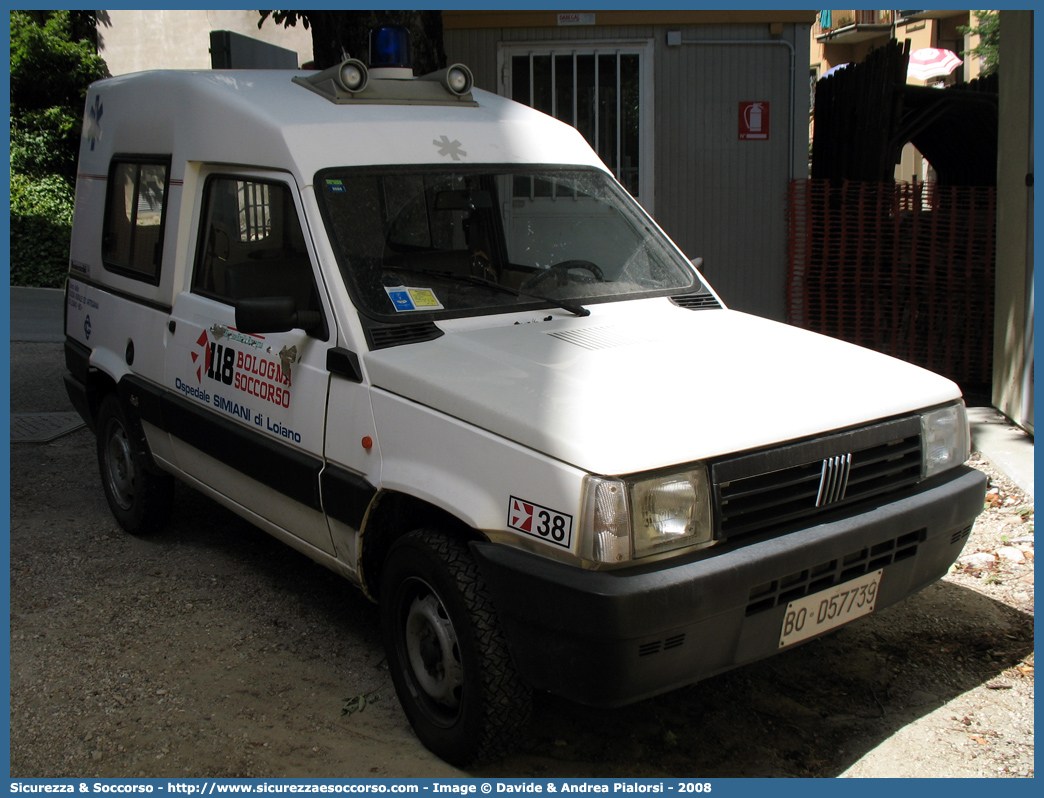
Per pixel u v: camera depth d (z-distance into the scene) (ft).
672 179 28.50
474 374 10.25
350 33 22.08
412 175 12.62
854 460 10.05
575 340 11.46
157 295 15.23
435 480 9.93
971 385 26.16
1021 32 20.80
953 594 14.23
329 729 11.18
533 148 14.08
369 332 11.18
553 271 13.23
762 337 12.27
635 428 9.07
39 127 57.21
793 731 10.99
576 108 28.50
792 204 27.89
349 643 13.25
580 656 8.72
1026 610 13.67
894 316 26.73
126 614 14.08
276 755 10.65
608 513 8.54
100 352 16.98
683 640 8.87
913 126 29.58
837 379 10.78
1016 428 21.33
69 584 15.12
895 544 10.36
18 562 15.94
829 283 27.53
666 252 14.35
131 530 16.90
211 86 14.16
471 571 9.77
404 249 12.17
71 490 19.61
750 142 28.35
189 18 62.18
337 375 11.27
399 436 10.41
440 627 10.25
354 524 10.93
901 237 26.50
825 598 9.90
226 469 13.61
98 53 63.52
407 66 14.23
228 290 13.58
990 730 10.89
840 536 9.69
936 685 11.85
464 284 12.42
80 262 18.58
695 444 9.01
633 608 8.43
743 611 9.18
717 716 11.32
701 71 27.99
